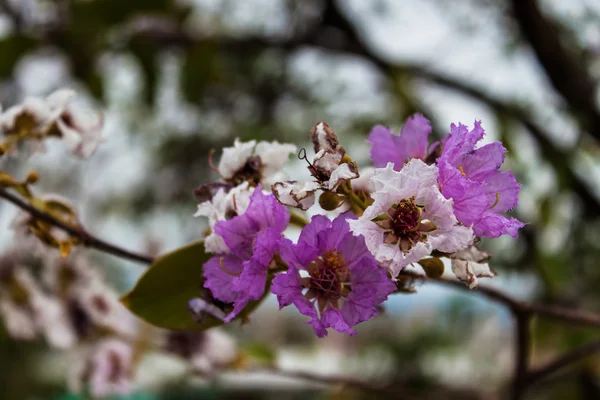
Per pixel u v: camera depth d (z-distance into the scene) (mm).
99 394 857
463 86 1175
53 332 838
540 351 1082
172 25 1249
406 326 1532
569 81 1020
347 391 1305
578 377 1139
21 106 558
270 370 824
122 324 857
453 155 439
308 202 444
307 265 440
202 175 1547
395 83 1123
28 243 553
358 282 438
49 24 1114
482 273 445
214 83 1291
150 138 1495
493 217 433
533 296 1083
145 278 492
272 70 1408
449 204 422
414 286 463
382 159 481
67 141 563
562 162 998
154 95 1218
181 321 492
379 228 427
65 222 536
